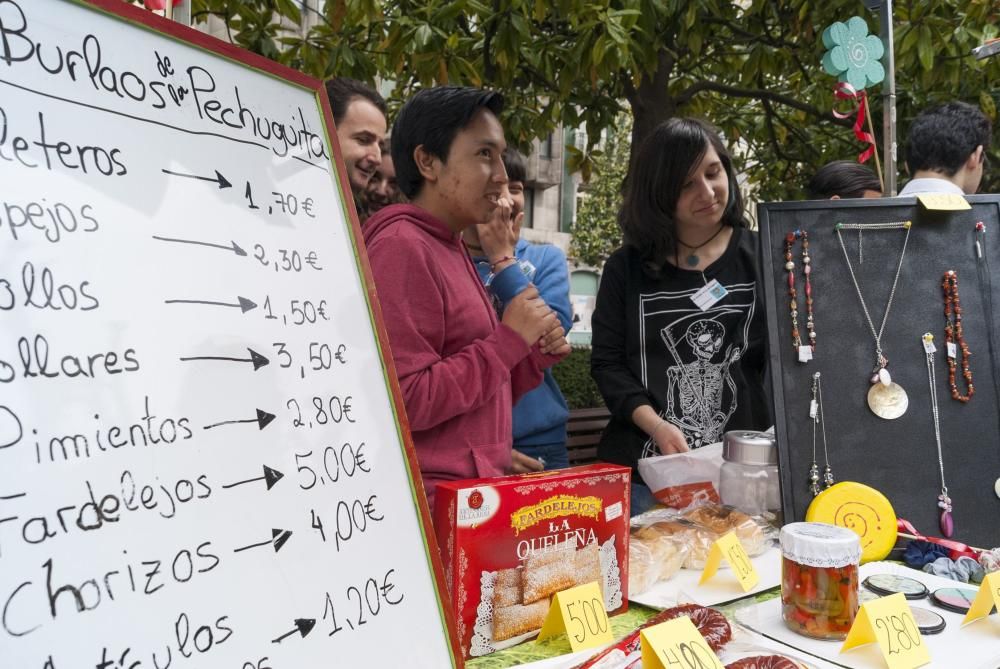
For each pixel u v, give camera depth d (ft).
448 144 3.69
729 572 3.92
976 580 3.86
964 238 4.63
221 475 1.99
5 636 1.54
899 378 4.45
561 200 44.73
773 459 4.58
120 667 1.69
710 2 10.60
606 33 9.12
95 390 1.78
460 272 3.84
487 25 9.94
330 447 2.29
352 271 2.56
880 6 5.62
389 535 2.36
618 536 3.43
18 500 1.61
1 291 1.68
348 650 2.13
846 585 3.15
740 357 5.55
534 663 2.82
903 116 13.19
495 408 3.88
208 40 2.27
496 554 2.98
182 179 2.10
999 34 10.34
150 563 1.79
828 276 4.50
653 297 5.67
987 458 4.42
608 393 5.60
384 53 10.55
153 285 1.95
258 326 2.19
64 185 1.83
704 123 5.44
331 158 2.62
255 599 1.97
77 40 1.94
